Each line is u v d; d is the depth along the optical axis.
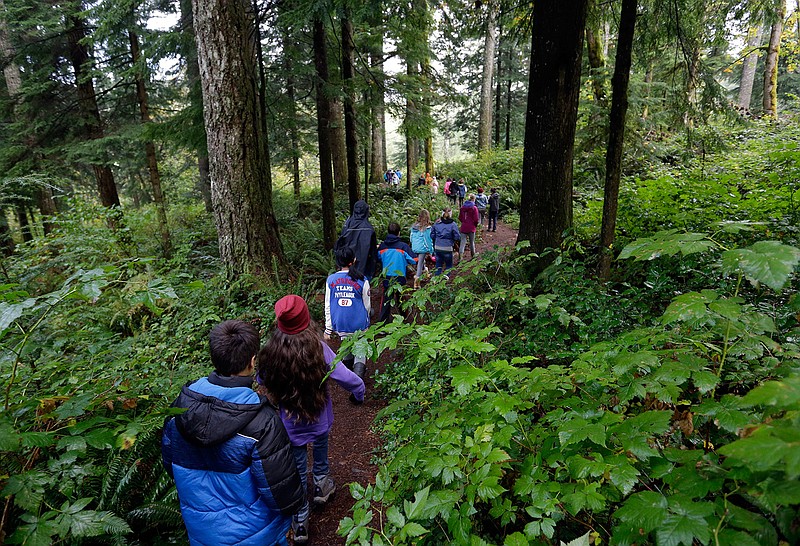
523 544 1.28
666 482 1.21
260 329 5.78
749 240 4.21
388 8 8.03
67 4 11.34
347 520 1.65
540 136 5.47
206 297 6.17
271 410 1.90
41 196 12.59
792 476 0.76
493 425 1.66
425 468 1.67
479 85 29.02
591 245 6.18
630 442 1.31
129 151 13.15
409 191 19.48
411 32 9.65
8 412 1.83
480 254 4.25
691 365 1.52
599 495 1.32
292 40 11.23
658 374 1.49
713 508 1.05
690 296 1.55
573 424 1.44
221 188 6.71
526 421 1.92
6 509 1.66
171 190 24.28
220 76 6.36
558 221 5.59
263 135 8.75
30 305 1.60
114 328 5.20
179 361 4.49
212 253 10.06
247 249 6.87
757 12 6.38
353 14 8.18
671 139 11.69
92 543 2.14
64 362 3.06
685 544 0.98
